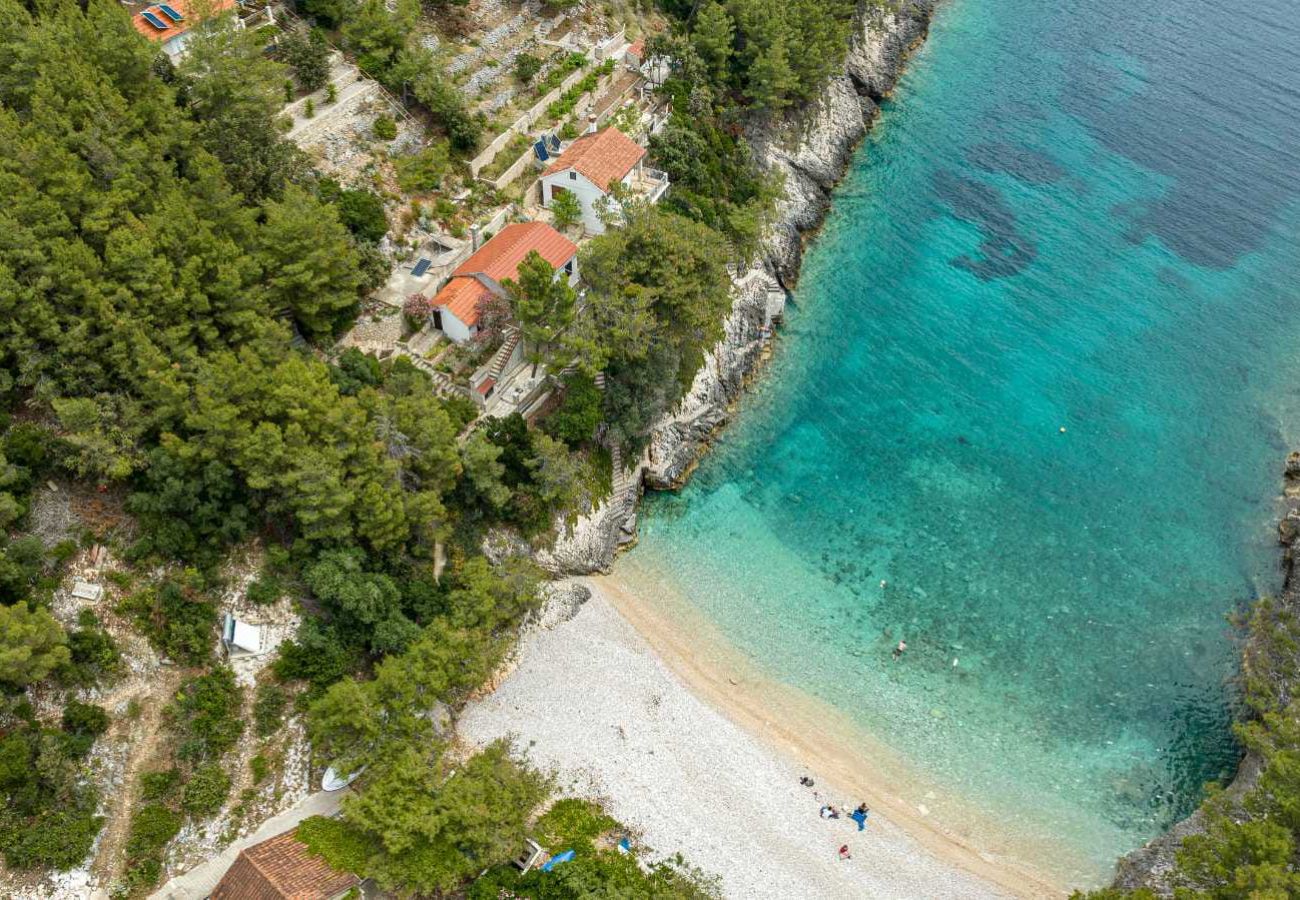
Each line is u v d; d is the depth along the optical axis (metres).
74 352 50.25
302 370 54.06
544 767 55.72
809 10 99.56
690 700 60.69
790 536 71.31
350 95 74.12
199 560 51.88
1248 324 90.75
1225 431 80.94
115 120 57.47
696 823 54.53
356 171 71.75
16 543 46.22
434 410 58.44
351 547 55.41
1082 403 82.94
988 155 109.81
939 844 55.12
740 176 92.25
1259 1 139.12
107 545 49.97
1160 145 111.25
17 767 42.59
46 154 52.28
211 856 46.94
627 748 57.50
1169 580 69.56
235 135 61.84
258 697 50.88
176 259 54.62
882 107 116.69
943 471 76.69
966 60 125.31
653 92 92.38
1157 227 100.88
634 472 71.88
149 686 48.56
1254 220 102.00
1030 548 71.31
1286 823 48.75
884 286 93.44
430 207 73.81
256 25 75.00
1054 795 57.69
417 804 48.09
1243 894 45.56
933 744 59.81
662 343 68.81
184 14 71.38
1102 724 61.19
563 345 66.12
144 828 45.31
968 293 92.94
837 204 102.62
